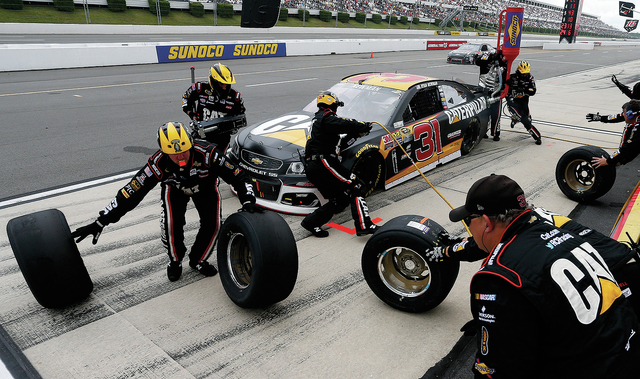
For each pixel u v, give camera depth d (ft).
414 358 7.72
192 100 14.19
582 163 15.12
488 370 4.58
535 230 4.83
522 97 22.25
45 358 7.55
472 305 4.84
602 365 4.24
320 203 13.66
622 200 15.49
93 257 11.03
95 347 7.86
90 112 27.89
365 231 11.82
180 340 8.09
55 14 88.99
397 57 80.18
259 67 54.80
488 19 244.83
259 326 8.57
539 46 141.18
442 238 8.32
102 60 49.19
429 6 212.23
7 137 21.90
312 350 7.89
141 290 9.71
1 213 13.28
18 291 9.55
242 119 13.98
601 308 4.47
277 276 8.32
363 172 14.35
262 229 8.31
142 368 7.36
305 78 46.52
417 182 16.94
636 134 12.70
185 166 8.52
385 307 9.27
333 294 9.73
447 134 18.02
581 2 136.56
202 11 114.52
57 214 8.79
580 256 4.67
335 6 161.99
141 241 11.94
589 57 97.35
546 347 4.47
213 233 9.96
